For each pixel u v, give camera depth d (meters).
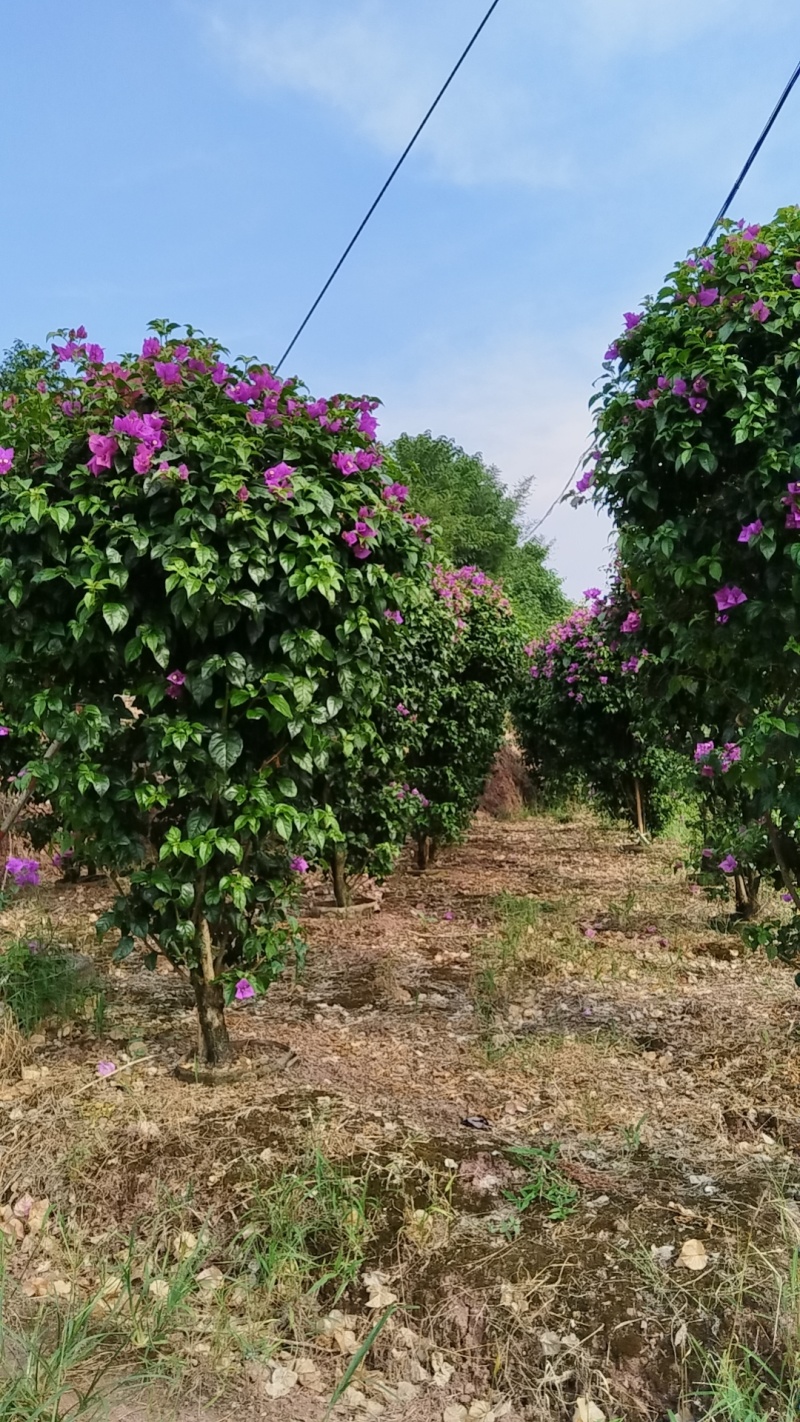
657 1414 1.78
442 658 5.91
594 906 5.72
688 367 2.24
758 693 2.52
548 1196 2.36
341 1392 1.79
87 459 2.59
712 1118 2.81
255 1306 2.05
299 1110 2.74
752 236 2.39
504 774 12.03
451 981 4.20
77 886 5.86
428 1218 2.27
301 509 2.49
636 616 3.05
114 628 2.36
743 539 2.23
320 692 2.79
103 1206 2.39
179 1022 3.55
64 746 2.78
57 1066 3.12
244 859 2.91
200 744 2.60
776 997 3.84
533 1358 1.90
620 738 8.30
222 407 2.65
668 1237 2.19
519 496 23.16
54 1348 1.94
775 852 2.80
